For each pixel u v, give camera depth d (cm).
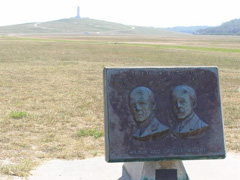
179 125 236
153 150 232
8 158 308
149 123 234
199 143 237
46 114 462
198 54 1639
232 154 324
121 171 282
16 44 2455
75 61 1273
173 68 241
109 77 234
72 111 483
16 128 397
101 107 514
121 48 2092
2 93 629
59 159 307
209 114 241
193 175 276
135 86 237
